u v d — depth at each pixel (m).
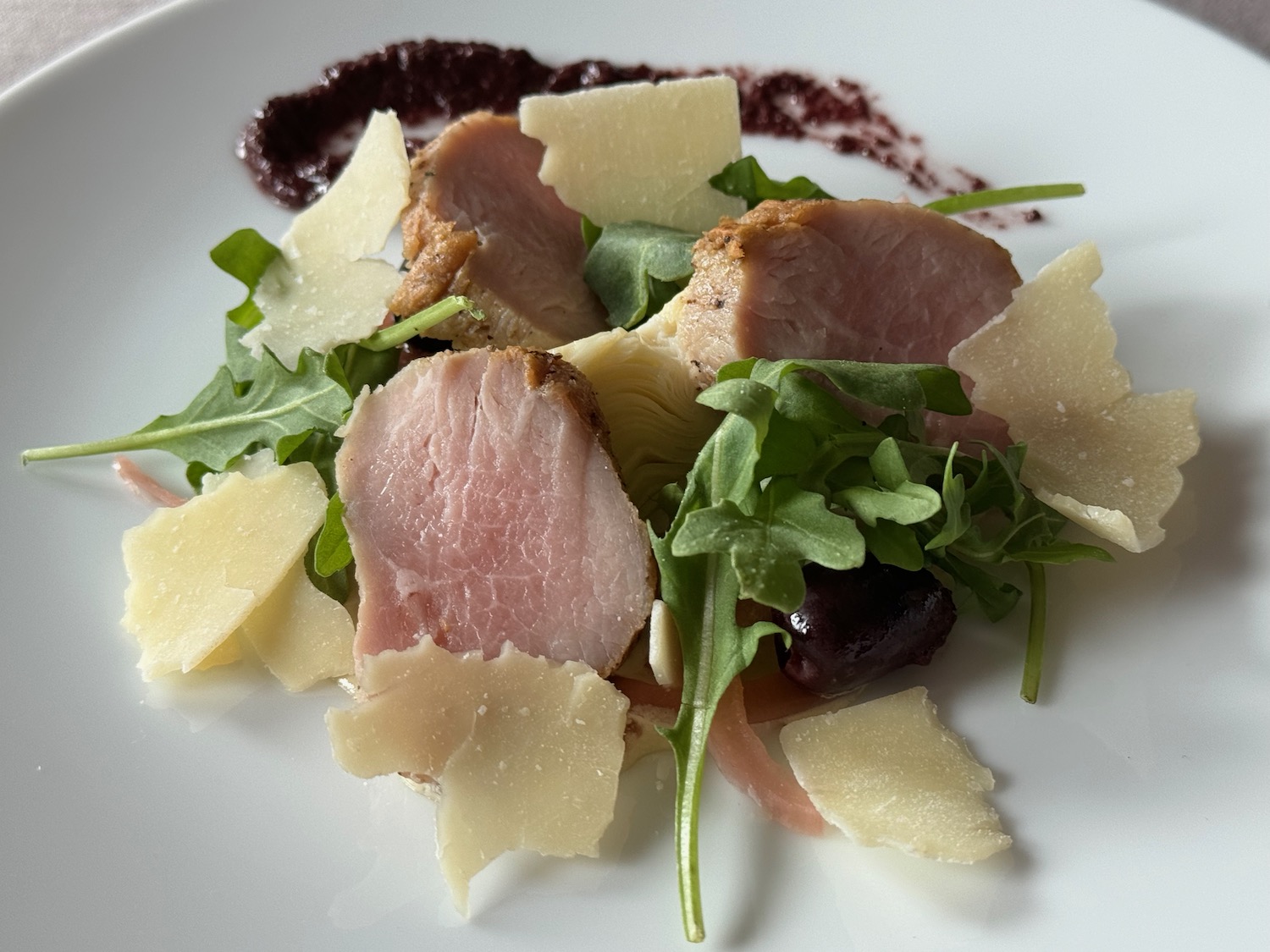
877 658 0.15
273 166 0.24
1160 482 0.16
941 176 0.23
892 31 0.24
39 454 0.19
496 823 0.14
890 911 0.14
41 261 0.22
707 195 0.20
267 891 0.14
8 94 0.23
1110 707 0.15
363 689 0.14
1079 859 0.14
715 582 0.15
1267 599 0.16
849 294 0.18
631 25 0.25
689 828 0.13
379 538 0.16
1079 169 0.22
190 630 0.16
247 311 0.20
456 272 0.19
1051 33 0.24
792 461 0.15
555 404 0.16
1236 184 0.21
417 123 0.25
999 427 0.18
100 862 0.14
